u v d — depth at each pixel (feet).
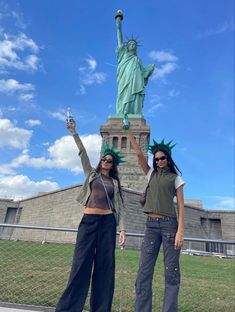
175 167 26.12
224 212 225.15
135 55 277.64
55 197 189.78
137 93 263.70
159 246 24.61
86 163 26.43
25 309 28.73
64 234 163.84
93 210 24.43
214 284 50.85
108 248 23.84
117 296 35.86
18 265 51.80
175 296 22.59
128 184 222.69
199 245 162.09
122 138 245.24
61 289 36.78
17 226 33.17
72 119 27.17
